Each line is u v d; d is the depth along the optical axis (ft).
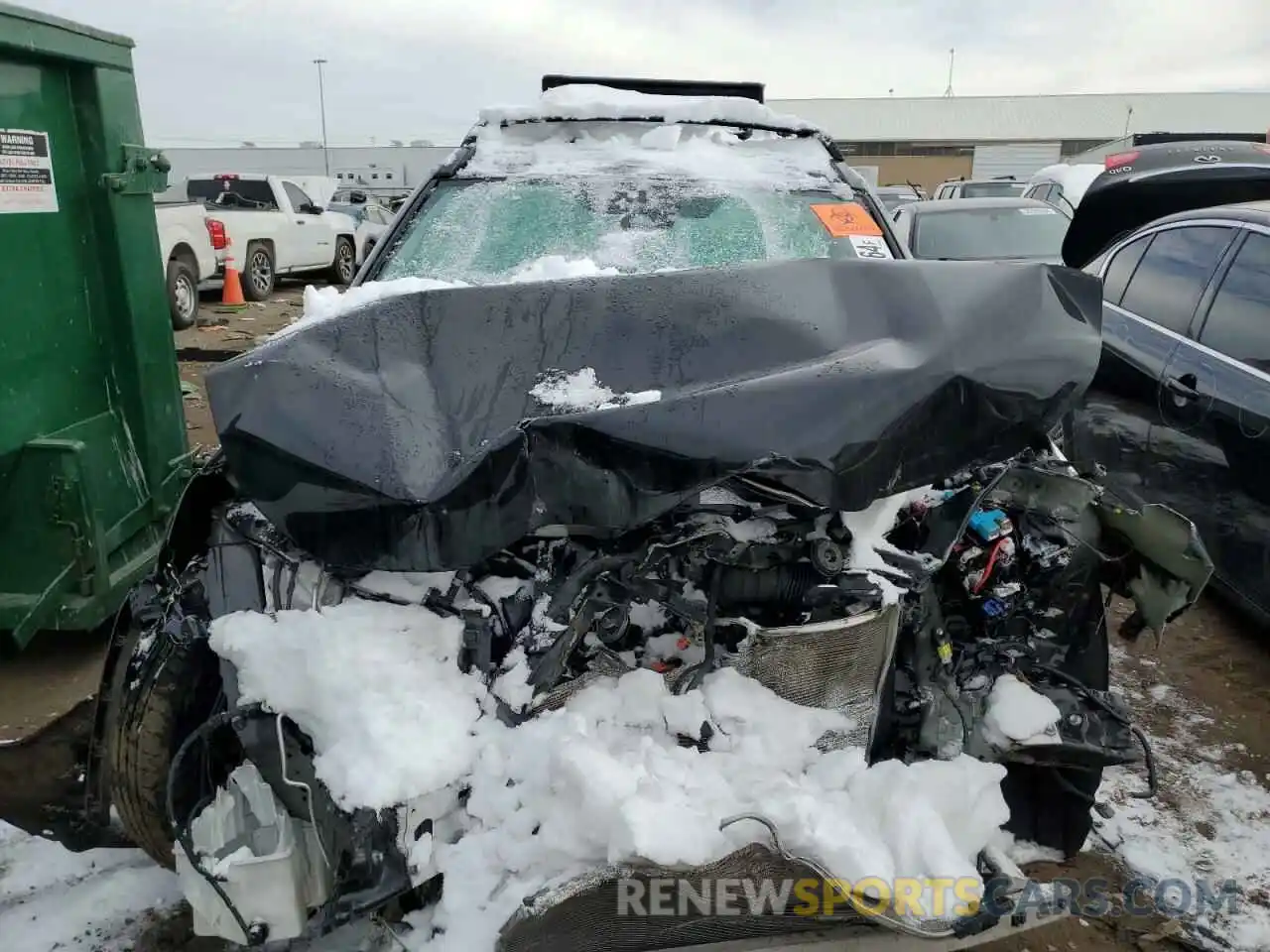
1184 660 13.39
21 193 11.05
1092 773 7.92
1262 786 10.77
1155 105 137.90
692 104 13.29
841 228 11.58
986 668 7.57
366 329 7.09
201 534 7.52
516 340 7.14
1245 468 12.68
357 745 5.98
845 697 6.81
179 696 7.06
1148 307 15.76
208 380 6.75
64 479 11.32
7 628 11.44
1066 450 10.05
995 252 27.43
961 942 6.66
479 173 12.40
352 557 6.31
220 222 40.75
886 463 6.59
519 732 6.31
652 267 10.73
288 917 6.17
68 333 11.91
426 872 5.99
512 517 6.31
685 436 6.36
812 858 5.96
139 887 8.56
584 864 5.82
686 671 6.72
